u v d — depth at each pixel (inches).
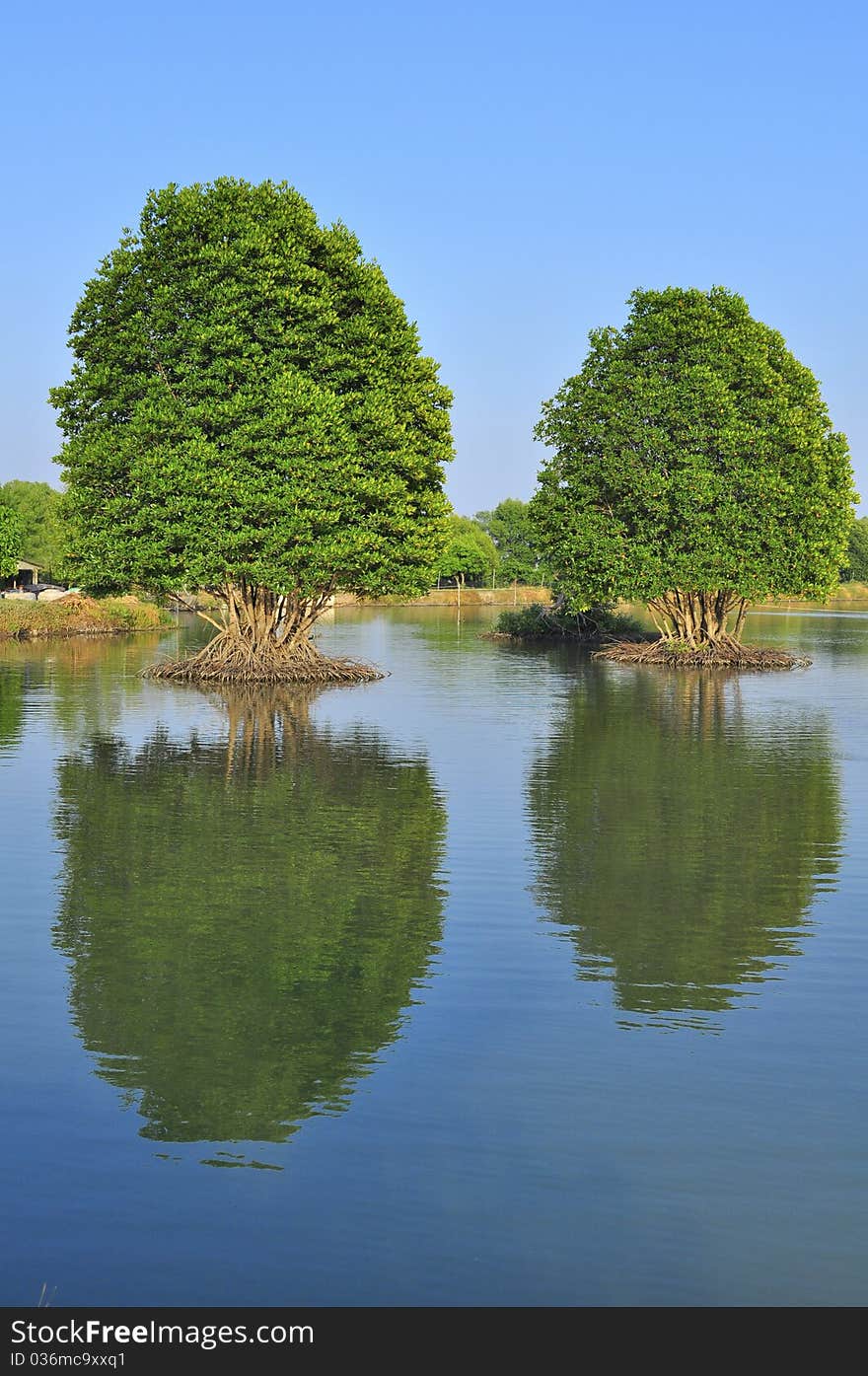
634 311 2554.1
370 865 748.6
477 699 1808.6
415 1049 455.2
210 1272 318.3
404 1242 330.3
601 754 1230.3
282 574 1931.6
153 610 3892.7
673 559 2440.9
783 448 2502.5
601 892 685.9
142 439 1903.3
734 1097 413.1
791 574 2498.8
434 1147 378.6
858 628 4116.6
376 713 1614.2
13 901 665.0
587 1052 450.6
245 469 1900.8
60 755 1218.0
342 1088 421.1
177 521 1920.5
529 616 3563.0
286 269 1913.1
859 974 542.0
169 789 1018.1
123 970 547.5
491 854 778.8
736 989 520.7
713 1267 319.6
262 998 510.6
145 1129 391.2
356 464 1959.9
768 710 1651.1
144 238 1952.5
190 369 1889.8
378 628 4136.3
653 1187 355.6
